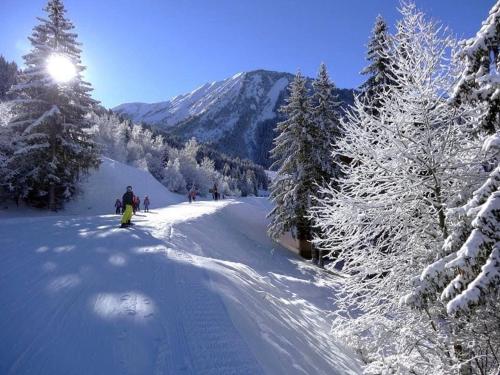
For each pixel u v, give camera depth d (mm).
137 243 10859
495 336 6645
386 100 8070
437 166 7215
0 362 4309
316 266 22281
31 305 5824
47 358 4355
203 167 109688
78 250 9609
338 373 6906
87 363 4254
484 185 5020
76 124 30625
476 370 6805
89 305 5754
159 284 6863
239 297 7301
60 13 31344
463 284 5062
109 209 36969
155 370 4164
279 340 6301
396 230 8180
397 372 7242
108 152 74125
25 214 28641
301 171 22844
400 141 7406
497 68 5172
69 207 33844
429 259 7469
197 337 4973
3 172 28625
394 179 7734
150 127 186125
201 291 6676
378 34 18031
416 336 7359
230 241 21672
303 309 11367
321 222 9109
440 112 7438
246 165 195375
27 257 8797
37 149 28031
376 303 8438
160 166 94000
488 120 5426
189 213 26438
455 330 6961
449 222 7152
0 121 31094
